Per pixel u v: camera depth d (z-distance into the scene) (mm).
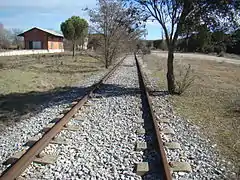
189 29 12828
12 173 4734
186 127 8109
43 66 26422
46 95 13117
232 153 6332
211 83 18359
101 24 26562
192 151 6270
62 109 9844
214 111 10273
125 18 15227
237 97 13195
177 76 21266
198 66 32438
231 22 12359
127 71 23859
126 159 5738
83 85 16141
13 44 76812
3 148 6398
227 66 34094
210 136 7410
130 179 4969
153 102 11266
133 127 7871
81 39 52188
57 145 6363
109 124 8086
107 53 27094
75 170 5207
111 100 11406
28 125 8078
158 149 6082
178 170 5301
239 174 5328
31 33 63031
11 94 13031
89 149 6191
